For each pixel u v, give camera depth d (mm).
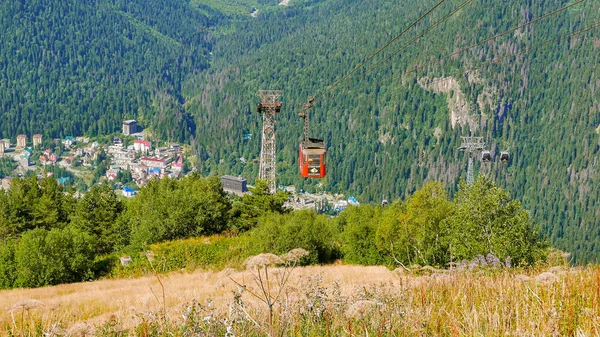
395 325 9469
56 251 54312
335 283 13227
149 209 69188
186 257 57812
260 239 58156
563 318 8812
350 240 59406
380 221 58094
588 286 10953
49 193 93938
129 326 13180
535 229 34062
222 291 25141
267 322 9875
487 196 33969
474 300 11297
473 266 16156
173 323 11430
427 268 14078
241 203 81125
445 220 35750
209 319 10094
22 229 85188
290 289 12078
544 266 17625
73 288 49156
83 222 78938
